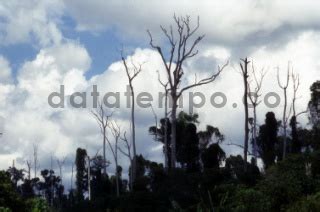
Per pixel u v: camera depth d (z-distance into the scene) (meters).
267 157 57.00
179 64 55.94
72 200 82.62
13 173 91.50
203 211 35.12
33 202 36.31
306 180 34.62
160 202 43.25
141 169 66.94
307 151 40.69
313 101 62.22
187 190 43.19
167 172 47.75
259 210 32.62
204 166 53.44
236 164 53.28
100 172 73.75
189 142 55.09
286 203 32.53
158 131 65.75
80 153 84.88
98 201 50.75
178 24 56.41
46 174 95.75
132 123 61.81
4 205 33.75
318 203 29.39
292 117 60.72
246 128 51.91
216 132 65.19
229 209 33.22
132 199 44.41
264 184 34.97
